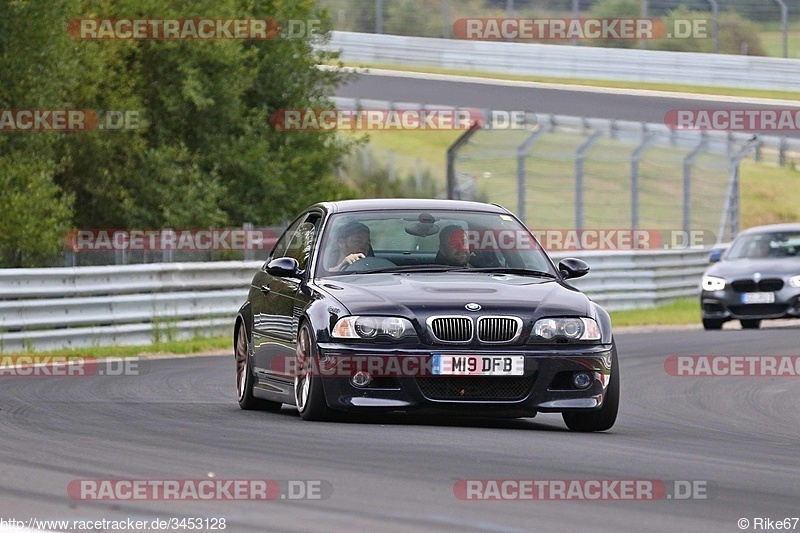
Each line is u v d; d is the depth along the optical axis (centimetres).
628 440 2761
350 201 3366
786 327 7256
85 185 8406
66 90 7856
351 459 2269
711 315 7038
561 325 2856
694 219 13512
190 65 8781
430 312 2823
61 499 1856
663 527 1712
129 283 5694
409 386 2797
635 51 15325
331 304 2894
